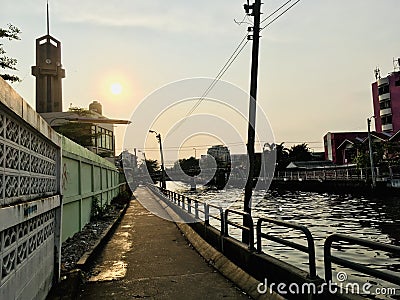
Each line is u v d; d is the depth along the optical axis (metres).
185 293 5.93
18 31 12.47
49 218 5.61
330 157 63.12
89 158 12.84
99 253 9.22
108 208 18.33
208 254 8.60
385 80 51.06
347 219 22.31
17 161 3.86
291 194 44.84
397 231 17.78
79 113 24.02
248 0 9.04
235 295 5.77
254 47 9.04
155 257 8.73
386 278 3.33
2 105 3.20
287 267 5.19
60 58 36.69
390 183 32.19
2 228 3.12
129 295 5.91
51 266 5.76
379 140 43.91
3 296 3.27
